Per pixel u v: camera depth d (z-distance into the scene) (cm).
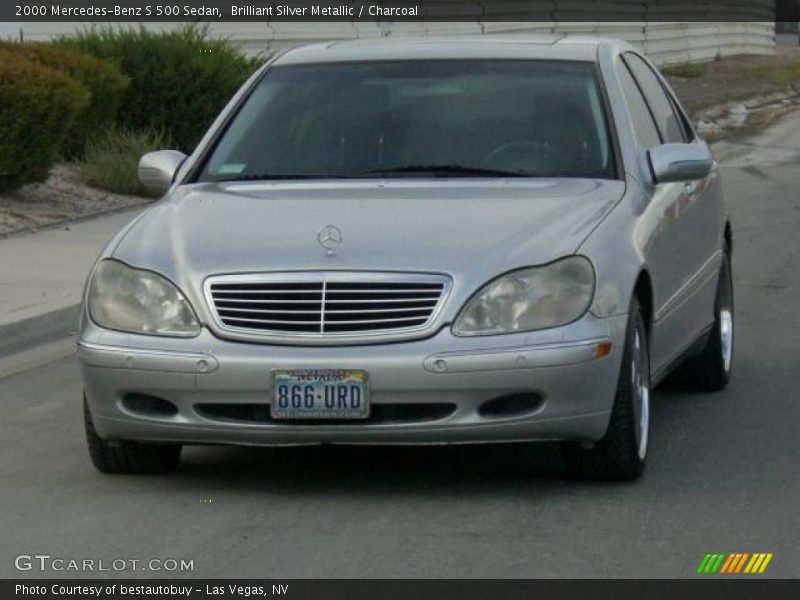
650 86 962
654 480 777
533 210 760
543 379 702
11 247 1561
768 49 5062
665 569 638
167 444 766
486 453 834
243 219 764
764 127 3153
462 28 3219
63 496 764
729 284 1028
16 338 1202
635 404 753
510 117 852
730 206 2055
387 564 646
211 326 714
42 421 955
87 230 1689
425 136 849
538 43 909
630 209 788
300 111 880
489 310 705
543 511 721
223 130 887
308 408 703
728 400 980
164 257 738
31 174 1789
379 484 775
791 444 859
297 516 719
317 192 805
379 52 910
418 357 696
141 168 885
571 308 711
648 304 790
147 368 718
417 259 713
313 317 707
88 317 745
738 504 734
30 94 1742
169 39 2250
